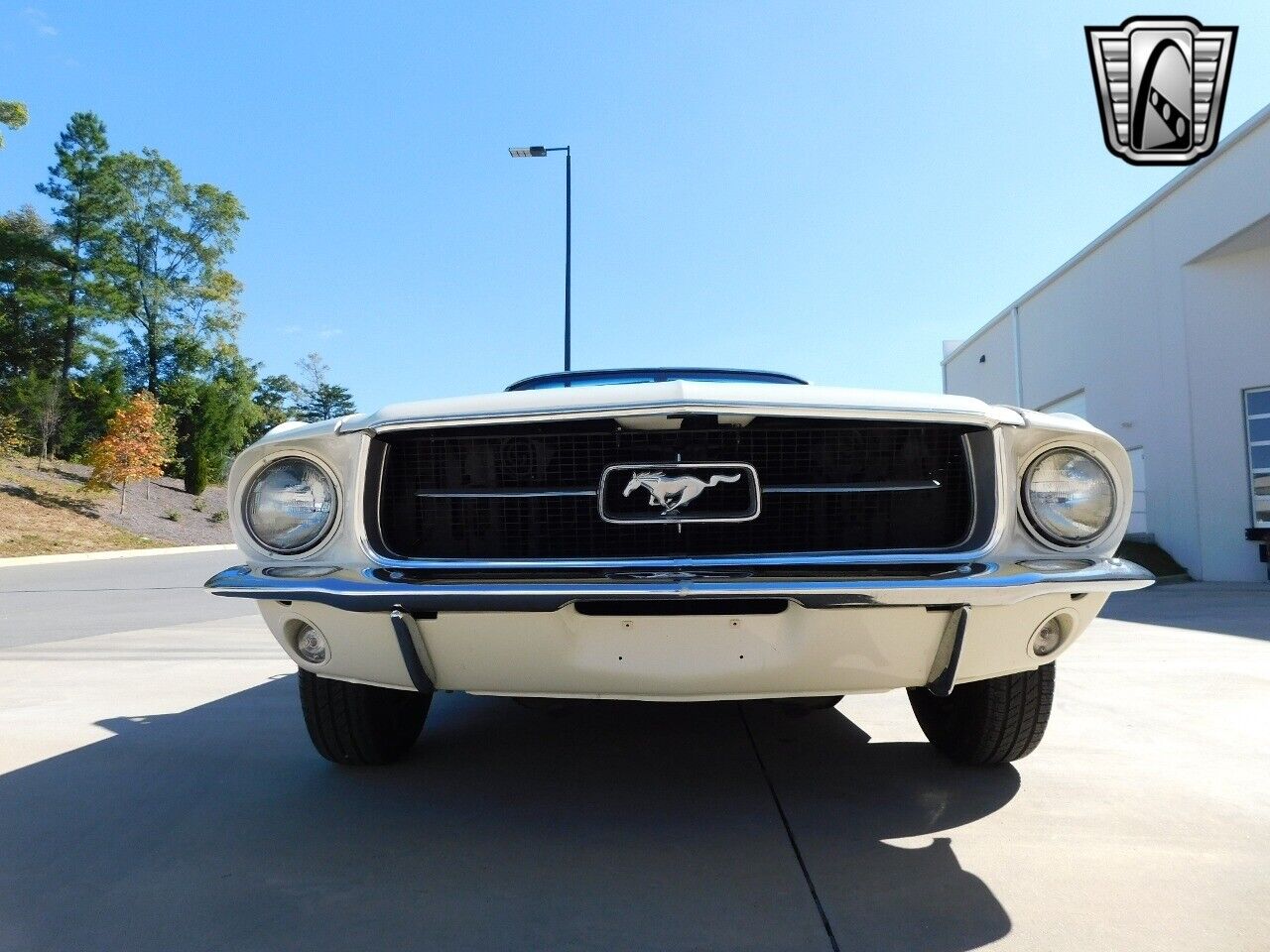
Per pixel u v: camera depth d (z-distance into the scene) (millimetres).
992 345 20688
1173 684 4297
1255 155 10969
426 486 2332
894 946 1721
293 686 4445
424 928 1807
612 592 2006
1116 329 14500
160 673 4863
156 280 41844
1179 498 12688
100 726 3570
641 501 2203
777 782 2764
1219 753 3059
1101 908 1879
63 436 32719
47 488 26984
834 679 2170
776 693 2186
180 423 35969
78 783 2799
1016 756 2801
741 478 2199
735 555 2127
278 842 2291
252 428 47406
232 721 3654
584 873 2084
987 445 2211
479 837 2318
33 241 36250
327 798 2641
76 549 21719
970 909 1876
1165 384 13023
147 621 7934
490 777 2836
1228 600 9102
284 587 2176
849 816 2449
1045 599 2178
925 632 2115
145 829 2391
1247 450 11984
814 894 1954
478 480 2312
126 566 17938
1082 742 3207
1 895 1978
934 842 2252
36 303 35156
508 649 2156
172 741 3326
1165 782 2729
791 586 1986
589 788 2723
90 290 37062
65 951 1722
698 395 2166
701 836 2312
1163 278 13062
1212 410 12305
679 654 2121
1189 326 12547
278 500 2301
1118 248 14398
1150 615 7605
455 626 2137
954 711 2877
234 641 6324
